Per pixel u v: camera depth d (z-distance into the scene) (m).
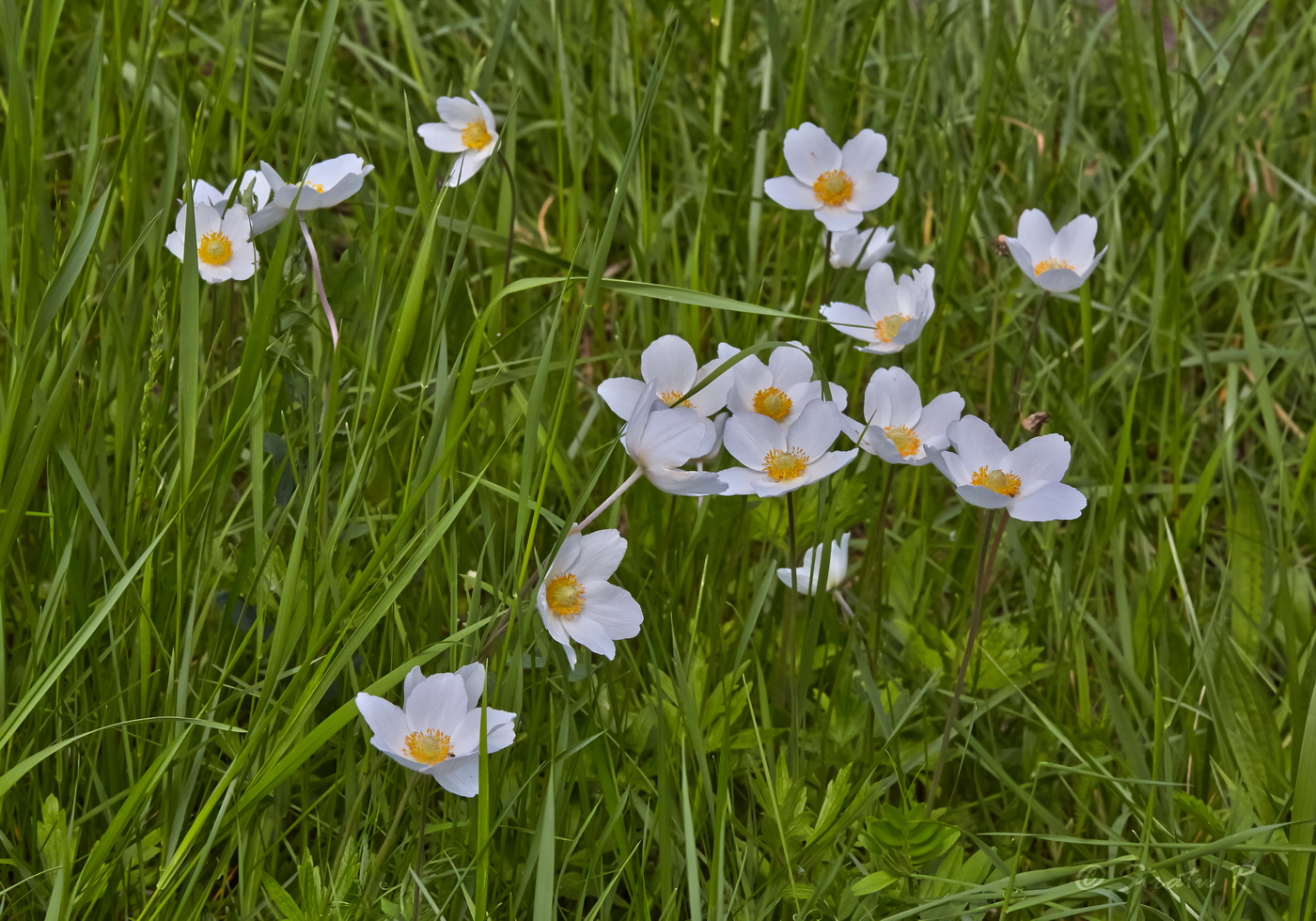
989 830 1.29
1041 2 2.01
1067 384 1.56
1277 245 1.84
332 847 1.23
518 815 1.23
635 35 1.68
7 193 1.36
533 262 1.62
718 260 1.61
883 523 1.32
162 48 1.70
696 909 1.15
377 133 1.66
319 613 1.20
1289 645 1.29
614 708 1.26
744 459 1.19
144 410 1.23
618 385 1.22
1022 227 1.35
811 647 1.24
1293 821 1.18
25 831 1.23
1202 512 1.45
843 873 1.22
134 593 1.23
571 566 1.18
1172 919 1.24
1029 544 1.45
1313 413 1.59
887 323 1.30
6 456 1.19
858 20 2.06
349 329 1.35
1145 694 1.33
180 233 1.29
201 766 1.22
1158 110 1.90
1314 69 2.08
